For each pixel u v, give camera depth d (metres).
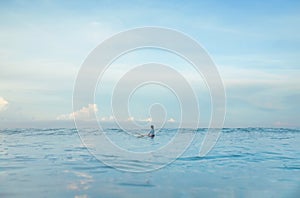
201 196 6.28
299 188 7.03
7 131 27.22
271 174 8.77
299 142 19.80
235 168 9.75
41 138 21.59
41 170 9.09
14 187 6.89
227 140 21.25
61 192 6.48
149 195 6.30
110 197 6.12
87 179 7.80
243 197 6.26
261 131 33.31
